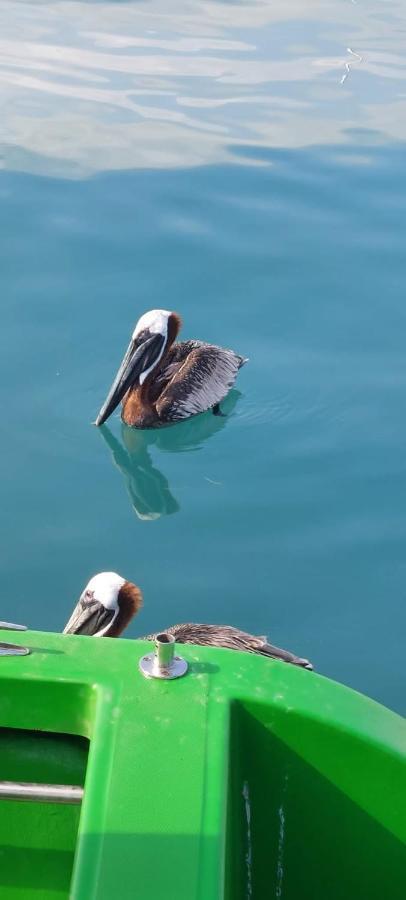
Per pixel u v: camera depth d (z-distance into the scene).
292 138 18.91
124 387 13.16
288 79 20.92
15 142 18.30
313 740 4.13
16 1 24.33
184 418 13.44
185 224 16.53
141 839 3.55
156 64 21.33
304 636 10.16
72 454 12.59
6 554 11.05
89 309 14.68
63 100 19.73
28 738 4.27
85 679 4.12
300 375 13.88
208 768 3.78
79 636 4.37
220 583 10.81
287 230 16.59
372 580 10.87
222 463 12.67
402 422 13.14
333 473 12.41
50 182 17.28
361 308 15.02
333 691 4.23
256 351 14.28
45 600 10.46
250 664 4.27
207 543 11.38
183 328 14.49
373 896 4.36
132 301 14.84
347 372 13.92
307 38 22.94
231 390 13.70
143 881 3.44
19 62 21.14
